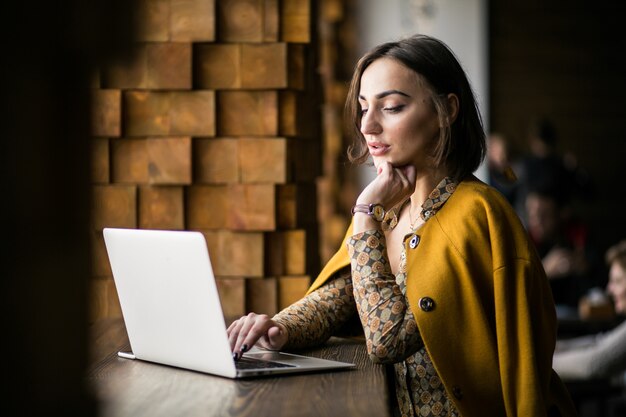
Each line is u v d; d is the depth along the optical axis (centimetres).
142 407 142
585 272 588
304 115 311
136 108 301
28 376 53
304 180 317
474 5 982
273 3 297
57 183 53
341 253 215
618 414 402
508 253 187
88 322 59
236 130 302
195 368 173
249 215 303
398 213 209
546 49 1024
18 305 51
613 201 1030
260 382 163
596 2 1023
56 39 53
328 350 203
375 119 196
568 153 1030
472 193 194
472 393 183
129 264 182
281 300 306
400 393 196
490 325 188
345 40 759
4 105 50
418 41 198
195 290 167
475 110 204
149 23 297
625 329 409
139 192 303
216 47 300
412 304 183
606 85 1025
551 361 192
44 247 52
